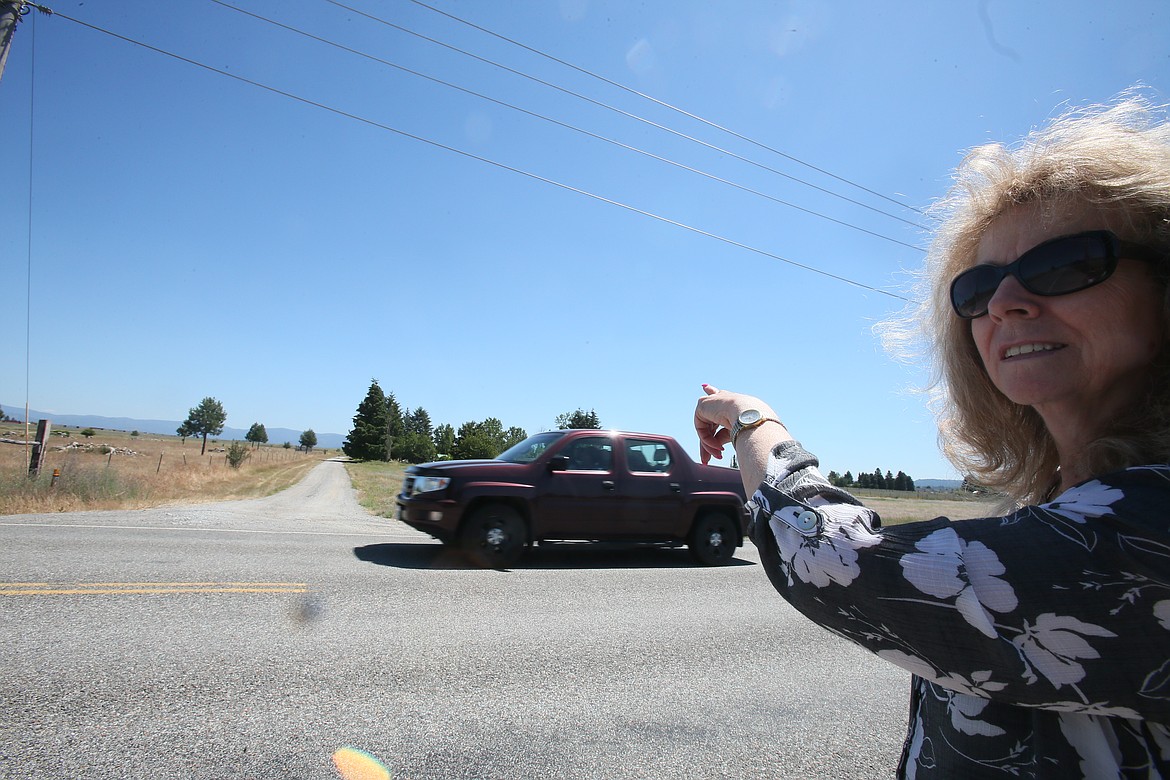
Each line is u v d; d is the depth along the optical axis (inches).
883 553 27.5
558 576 288.0
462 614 208.1
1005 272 31.6
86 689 130.1
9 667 139.0
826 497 31.6
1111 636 23.2
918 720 38.1
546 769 110.3
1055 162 30.5
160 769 102.4
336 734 118.3
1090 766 27.3
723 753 119.8
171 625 174.7
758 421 38.2
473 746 117.5
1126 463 27.2
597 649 180.9
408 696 138.0
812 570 29.7
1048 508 26.1
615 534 324.2
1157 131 30.0
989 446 43.3
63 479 507.5
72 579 217.6
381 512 660.1
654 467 340.2
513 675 155.0
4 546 271.4
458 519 297.9
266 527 412.8
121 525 369.1
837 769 114.6
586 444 332.2
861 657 187.3
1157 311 28.1
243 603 201.5
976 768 31.1
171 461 1886.1
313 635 174.9
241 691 134.6
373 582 245.1
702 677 163.2
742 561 367.2
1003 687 26.2
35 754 104.7
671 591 269.1
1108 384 29.4
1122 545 23.0
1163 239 27.9
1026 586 24.2
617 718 133.8
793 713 141.5
